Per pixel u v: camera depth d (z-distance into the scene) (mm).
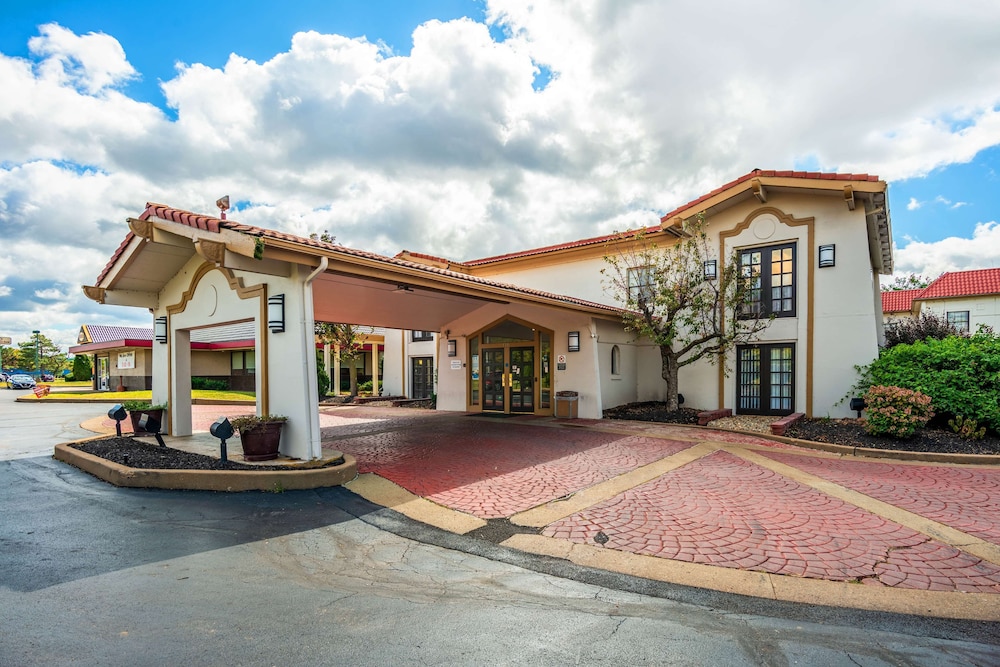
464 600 3615
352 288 9945
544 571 4145
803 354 12477
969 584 3842
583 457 8430
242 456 7566
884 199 11531
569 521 5312
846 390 11914
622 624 3268
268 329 7742
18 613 3312
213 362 26625
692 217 13430
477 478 7062
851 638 3111
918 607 3508
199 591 3686
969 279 24875
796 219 12609
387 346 23078
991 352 9570
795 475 7168
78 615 3291
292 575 4016
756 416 12961
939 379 9570
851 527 5059
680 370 14281
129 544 4609
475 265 18891
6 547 4500
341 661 2795
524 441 9984
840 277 12078
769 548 4543
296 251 6543
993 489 6453
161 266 9461
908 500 5969
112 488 6445
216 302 8805
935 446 8656
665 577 4000
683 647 2986
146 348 26141
